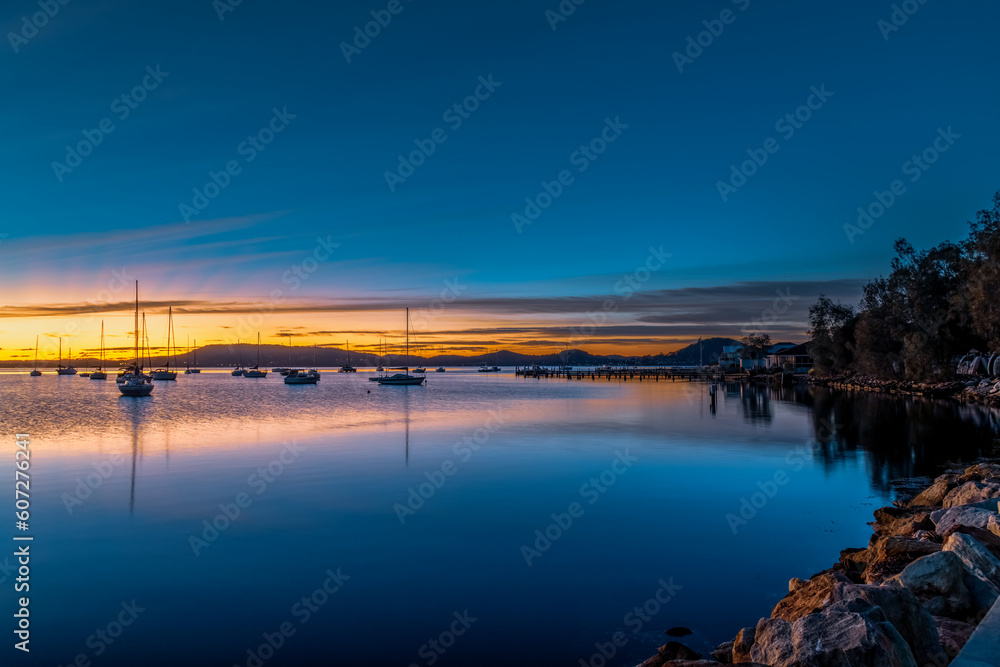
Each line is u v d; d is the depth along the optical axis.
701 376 127.31
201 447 30.25
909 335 63.34
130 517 16.47
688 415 45.03
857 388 71.56
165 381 141.50
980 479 15.38
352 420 44.47
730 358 136.00
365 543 14.09
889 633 5.45
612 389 91.19
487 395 80.25
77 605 10.72
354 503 17.89
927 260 63.22
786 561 12.63
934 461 23.41
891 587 6.46
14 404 66.44
